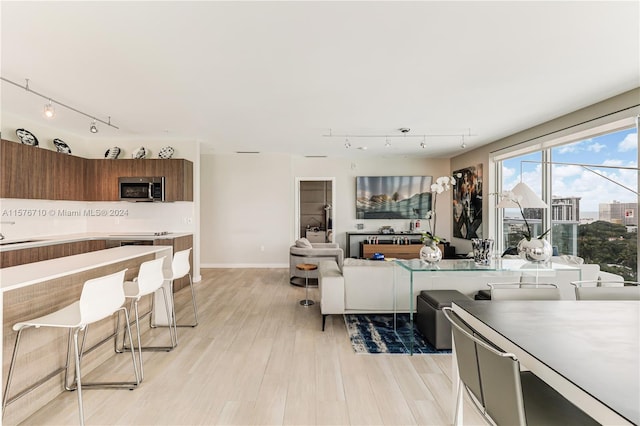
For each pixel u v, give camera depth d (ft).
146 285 8.45
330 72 9.13
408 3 6.01
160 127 15.46
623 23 6.61
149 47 7.68
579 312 5.09
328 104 11.94
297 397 7.04
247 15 6.40
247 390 7.32
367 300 11.14
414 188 24.16
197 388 7.39
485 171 19.31
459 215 22.79
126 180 16.78
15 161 13.08
